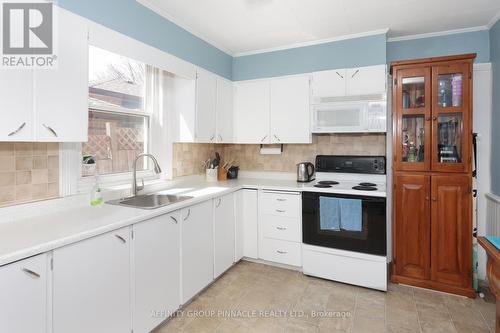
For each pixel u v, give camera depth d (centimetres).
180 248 209
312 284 260
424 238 250
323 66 298
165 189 268
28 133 141
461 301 229
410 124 259
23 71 138
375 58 274
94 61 215
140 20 216
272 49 322
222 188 273
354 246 252
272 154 348
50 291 126
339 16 245
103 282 150
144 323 178
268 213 291
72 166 190
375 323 202
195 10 235
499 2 221
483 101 262
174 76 280
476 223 242
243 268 293
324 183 290
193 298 235
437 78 242
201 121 280
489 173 262
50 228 143
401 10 235
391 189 280
